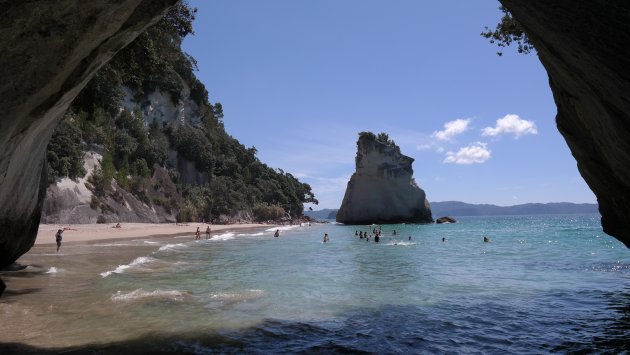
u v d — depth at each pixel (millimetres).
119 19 6145
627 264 20000
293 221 110125
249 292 13188
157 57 22484
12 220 12273
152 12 6836
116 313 9977
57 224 47906
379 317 10117
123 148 66500
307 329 8969
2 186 8742
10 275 14797
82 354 7000
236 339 8117
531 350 7609
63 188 51125
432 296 12820
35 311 9938
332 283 15266
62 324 8891
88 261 19891
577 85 7859
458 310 10883
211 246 33812
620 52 5793
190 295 12422
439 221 93688
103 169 59312
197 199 81000
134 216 61500
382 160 85375
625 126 6965
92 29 5797
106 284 13773
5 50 4965
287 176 135500
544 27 7035
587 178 12094
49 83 5934
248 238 46062
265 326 9141
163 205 70938
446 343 8031
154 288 13461
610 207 11875
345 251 29875
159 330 8625
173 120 87000
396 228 69500
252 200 103250
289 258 24750
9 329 8352
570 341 8133
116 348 7375
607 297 12281
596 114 7945
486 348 7730
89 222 52312
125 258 21844
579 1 5945
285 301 11906
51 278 14562
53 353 7035
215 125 109438
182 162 86000
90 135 60750
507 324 9430
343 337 8375
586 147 10914
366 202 85812
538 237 44969
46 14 5000
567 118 10914
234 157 108125
